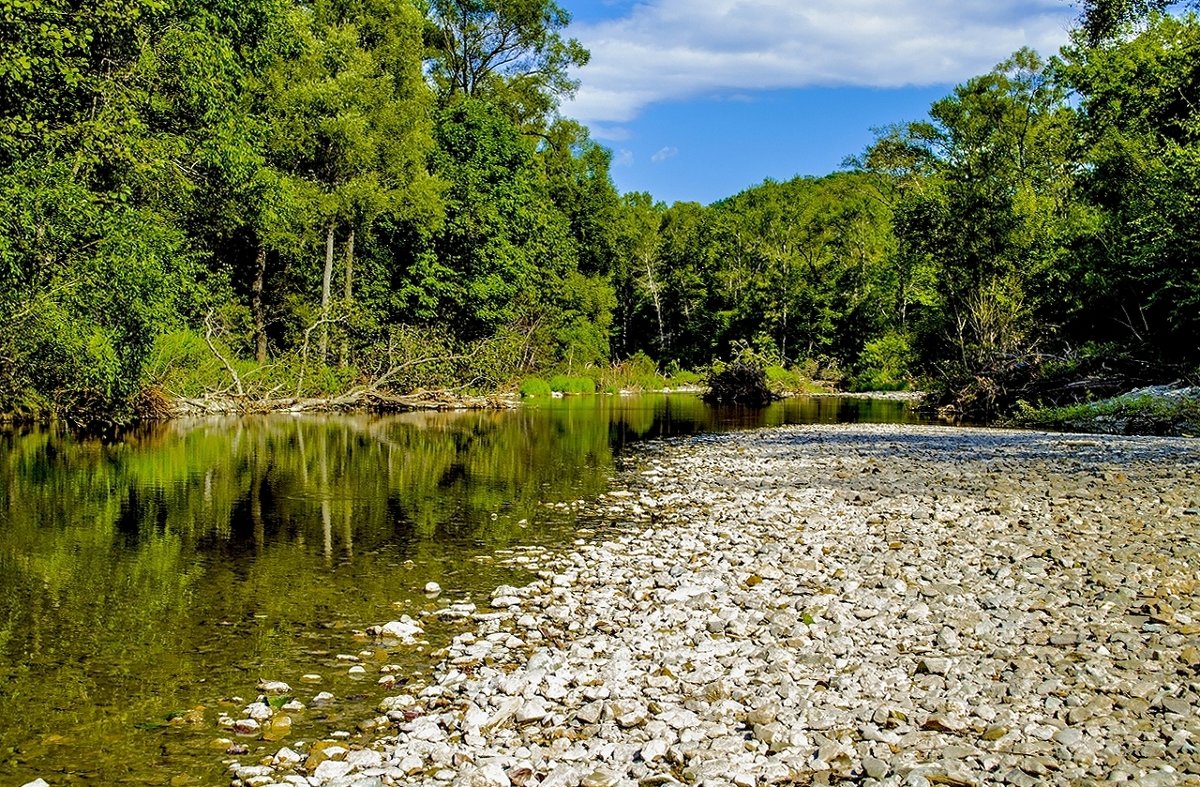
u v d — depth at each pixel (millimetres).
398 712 4965
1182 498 10891
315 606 7191
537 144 54844
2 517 10734
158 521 10633
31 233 15102
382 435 22156
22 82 15328
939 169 44562
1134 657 5387
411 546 9477
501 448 19531
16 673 5617
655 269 74312
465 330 38344
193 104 20516
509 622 6738
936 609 6629
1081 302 29469
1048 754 4145
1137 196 29047
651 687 5273
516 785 4137
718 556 8680
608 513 11477
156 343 22891
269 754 4500
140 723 4875
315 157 30953
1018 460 15641
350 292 33281
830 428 25000
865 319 62219
